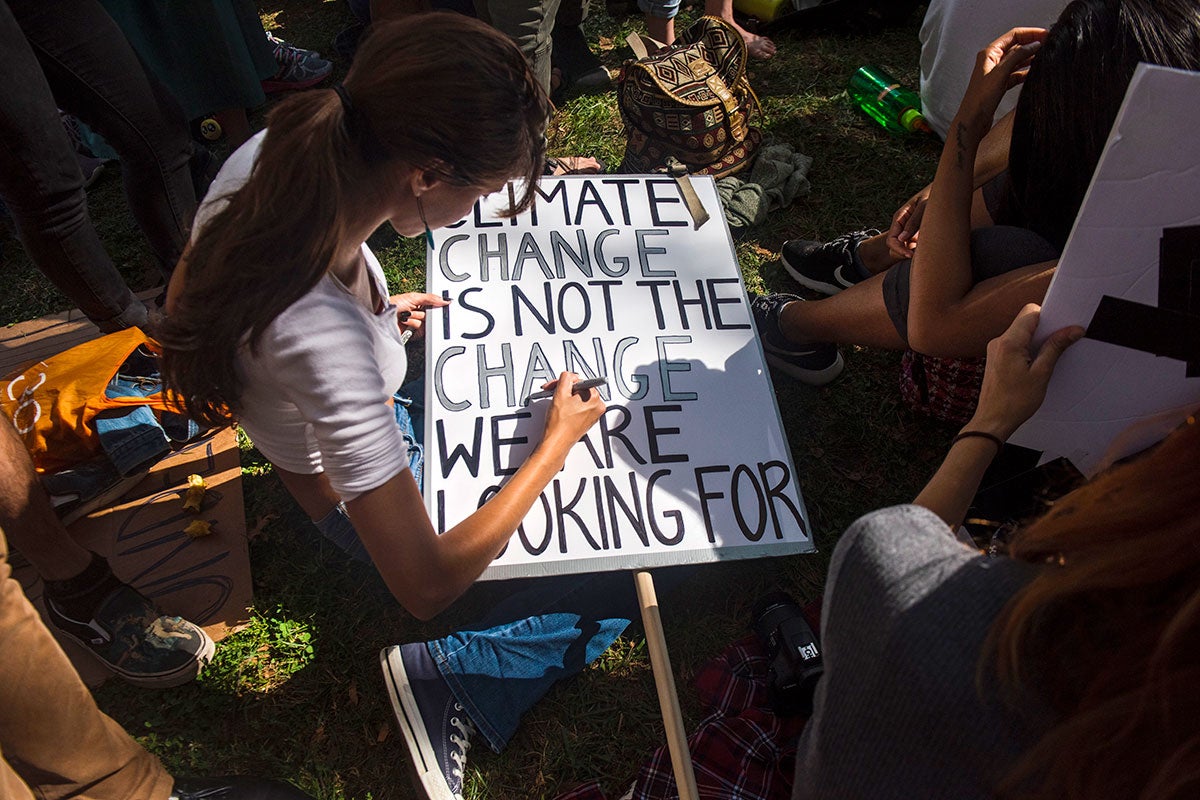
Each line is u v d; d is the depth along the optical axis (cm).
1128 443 143
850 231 284
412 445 205
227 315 107
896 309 193
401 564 130
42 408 209
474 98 104
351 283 136
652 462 181
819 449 233
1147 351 128
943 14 283
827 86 332
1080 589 62
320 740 186
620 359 194
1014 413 128
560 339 195
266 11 389
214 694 190
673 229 215
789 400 243
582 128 317
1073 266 120
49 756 128
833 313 221
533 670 184
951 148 163
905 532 76
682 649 198
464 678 177
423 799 173
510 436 181
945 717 67
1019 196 168
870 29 355
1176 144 104
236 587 206
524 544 170
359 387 118
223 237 106
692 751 174
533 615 186
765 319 242
